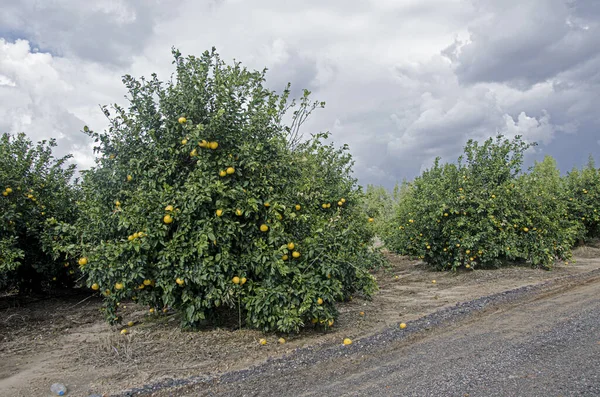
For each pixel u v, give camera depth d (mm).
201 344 5707
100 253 5754
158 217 5676
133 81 6547
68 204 9633
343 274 6082
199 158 5855
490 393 3725
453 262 11781
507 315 6539
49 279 9891
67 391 4363
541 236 11336
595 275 9586
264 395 4012
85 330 7223
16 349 6172
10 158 8898
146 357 5297
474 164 12086
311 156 8820
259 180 6105
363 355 5043
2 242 7801
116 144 6477
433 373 4312
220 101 6070
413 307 7840
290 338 5945
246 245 5992
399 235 13008
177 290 6102
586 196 15906
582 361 4324
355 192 9242
